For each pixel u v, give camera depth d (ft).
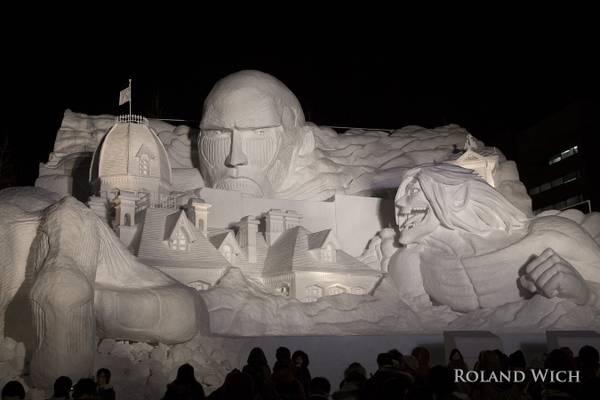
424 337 91.30
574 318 102.94
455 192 116.47
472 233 116.37
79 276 65.41
